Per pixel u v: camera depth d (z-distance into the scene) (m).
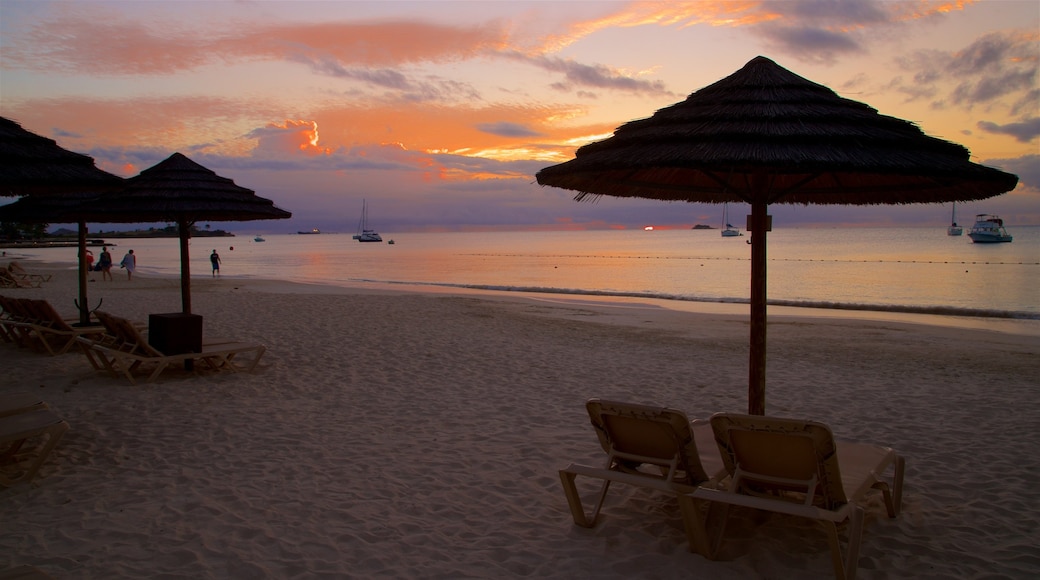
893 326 16.14
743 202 5.76
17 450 5.38
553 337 12.91
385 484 4.90
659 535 4.04
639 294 27.42
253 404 7.23
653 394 8.05
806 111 3.87
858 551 3.32
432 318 15.55
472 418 6.78
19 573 2.89
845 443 4.48
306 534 4.03
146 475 5.04
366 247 140.88
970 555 3.81
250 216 9.11
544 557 3.75
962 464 5.47
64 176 5.30
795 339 13.64
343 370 9.14
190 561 3.67
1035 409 7.36
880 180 5.25
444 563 3.68
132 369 8.75
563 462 5.44
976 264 51.97
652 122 4.12
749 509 4.34
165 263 66.38
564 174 4.09
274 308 17.33
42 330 9.88
